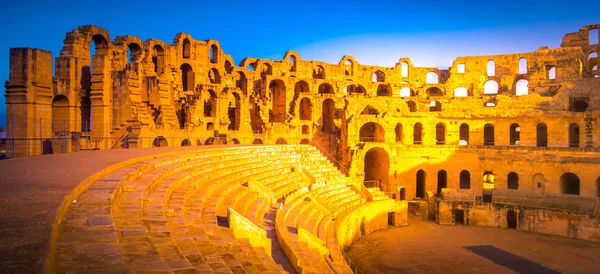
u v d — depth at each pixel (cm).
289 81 7950
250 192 3381
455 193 6069
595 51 8025
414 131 8169
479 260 4216
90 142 4512
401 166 7169
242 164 4075
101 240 1048
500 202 5897
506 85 8288
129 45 6016
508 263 4122
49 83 4197
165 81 5388
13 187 1476
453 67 8575
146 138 4853
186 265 1142
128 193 1831
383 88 9156
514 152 6750
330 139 7844
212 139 6294
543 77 7975
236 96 7075
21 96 3956
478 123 7312
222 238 1838
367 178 7738
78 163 2248
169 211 1902
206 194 2609
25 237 912
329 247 3434
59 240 1038
